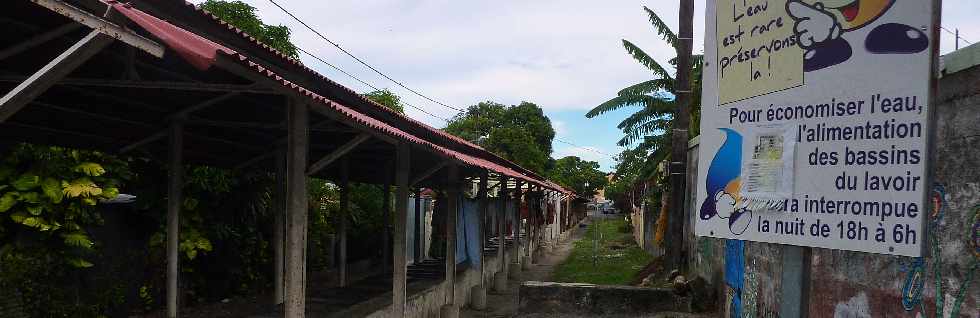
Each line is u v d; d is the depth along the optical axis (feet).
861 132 8.90
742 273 22.36
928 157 8.23
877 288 13.35
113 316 24.43
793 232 9.71
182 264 27.55
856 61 8.98
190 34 11.54
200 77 16.35
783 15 9.94
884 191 8.63
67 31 13.51
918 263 11.98
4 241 20.39
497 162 42.42
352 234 44.27
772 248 19.07
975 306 10.36
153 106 19.22
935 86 8.25
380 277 34.47
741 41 10.76
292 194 15.98
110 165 23.56
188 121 20.72
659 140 46.16
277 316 25.07
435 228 47.39
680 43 32.50
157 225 26.68
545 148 112.16
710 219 11.23
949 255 11.12
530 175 55.77
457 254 33.42
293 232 15.96
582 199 131.75
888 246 8.55
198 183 27.99
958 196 11.03
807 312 9.82
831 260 15.37
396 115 24.04
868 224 8.77
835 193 9.18
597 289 27.14
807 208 9.53
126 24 10.84
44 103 16.69
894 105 8.58
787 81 9.87
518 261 57.57
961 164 11.00
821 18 9.41
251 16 34.63
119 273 24.81
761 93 10.32
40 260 20.44
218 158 26.76
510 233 59.98
